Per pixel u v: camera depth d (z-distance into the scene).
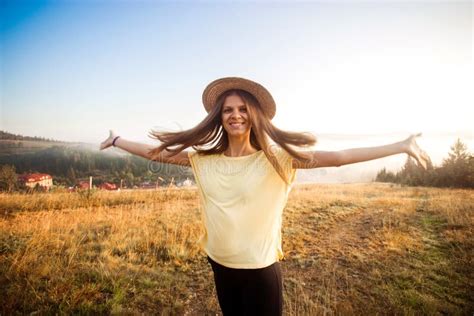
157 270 4.16
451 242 5.50
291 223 7.28
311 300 3.49
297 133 1.60
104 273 3.83
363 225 7.23
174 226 6.27
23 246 4.76
